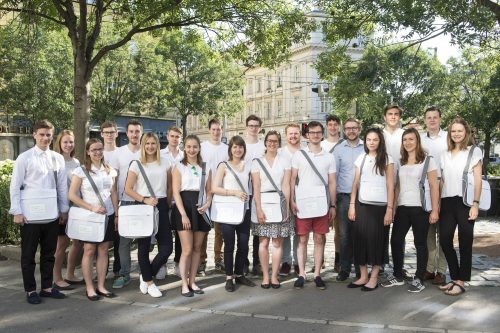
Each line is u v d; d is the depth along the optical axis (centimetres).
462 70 3322
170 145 738
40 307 540
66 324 488
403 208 604
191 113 3684
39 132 562
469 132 591
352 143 673
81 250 719
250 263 759
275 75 5647
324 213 603
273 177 616
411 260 773
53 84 2475
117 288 613
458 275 582
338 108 1220
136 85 2792
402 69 2620
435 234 636
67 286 610
